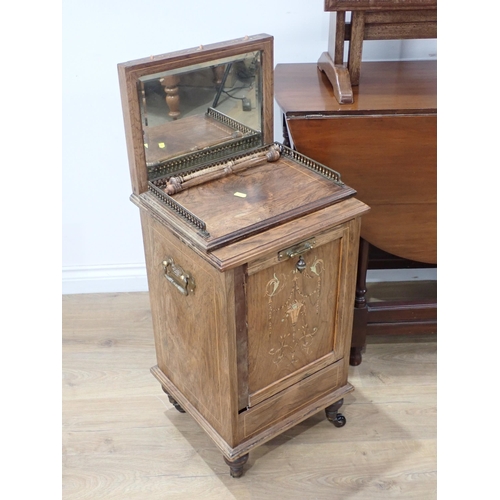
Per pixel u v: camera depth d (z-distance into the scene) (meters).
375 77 2.25
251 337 1.78
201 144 1.92
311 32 2.36
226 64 1.83
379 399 2.31
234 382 1.80
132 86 1.69
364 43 2.41
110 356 2.51
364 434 2.17
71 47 2.30
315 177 1.92
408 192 2.10
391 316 2.38
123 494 1.99
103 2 2.23
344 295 1.95
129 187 2.61
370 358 2.50
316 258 1.81
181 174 1.90
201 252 1.64
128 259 2.81
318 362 2.01
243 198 1.82
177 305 1.91
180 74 1.77
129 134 1.77
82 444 2.15
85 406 2.29
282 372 1.93
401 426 2.20
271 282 1.74
